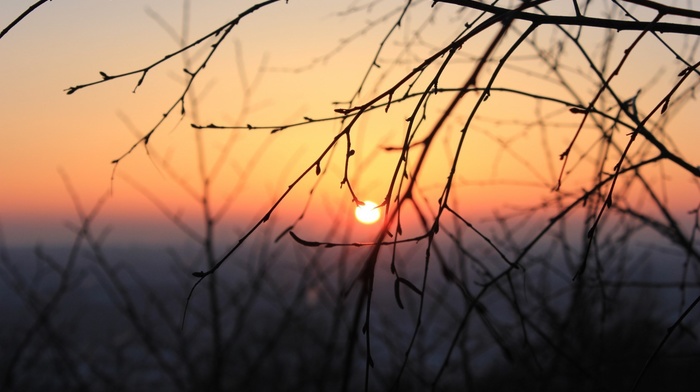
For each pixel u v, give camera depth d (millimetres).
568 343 4379
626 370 4586
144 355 6070
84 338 6273
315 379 5332
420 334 5168
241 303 5730
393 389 2098
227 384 5750
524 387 4449
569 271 4367
